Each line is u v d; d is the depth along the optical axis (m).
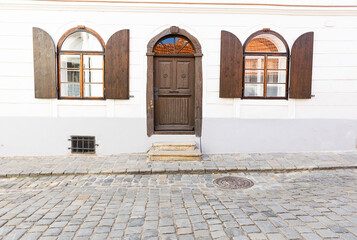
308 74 5.91
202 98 6.01
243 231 2.79
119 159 5.68
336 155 5.89
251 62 6.09
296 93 5.94
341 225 2.83
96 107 6.00
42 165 5.33
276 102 6.05
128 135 6.05
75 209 3.46
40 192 4.14
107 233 2.82
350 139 6.17
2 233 2.80
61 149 6.04
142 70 5.94
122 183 4.56
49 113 5.96
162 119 6.20
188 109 6.19
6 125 5.92
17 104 5.91
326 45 5.99
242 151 6.12
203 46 5.93
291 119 6.10
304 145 6.15
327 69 6.02
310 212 3.19
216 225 2.95
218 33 5.91
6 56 5.78
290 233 2.71
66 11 5.80
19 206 3.55
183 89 6.15
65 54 5.91
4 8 5.68
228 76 5.89
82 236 2.76
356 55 6.01
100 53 5.92
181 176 4.91
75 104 5.96
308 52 5.87
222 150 6.10
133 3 5.74
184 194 4.04
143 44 5.91
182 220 3.11
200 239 2.67
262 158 5.72
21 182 4.61
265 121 6.09
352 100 6.09
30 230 2.87
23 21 5.75
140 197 3.92
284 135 6.13
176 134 6.07
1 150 5.96
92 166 5.27
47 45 5.73
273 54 6.00
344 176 4.86
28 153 6.00
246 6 5.80
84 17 5.82
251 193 4.07
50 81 5.81
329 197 3.72
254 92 6.17
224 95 5.92
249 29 5.93
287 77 6.04
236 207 3.46
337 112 6.11
